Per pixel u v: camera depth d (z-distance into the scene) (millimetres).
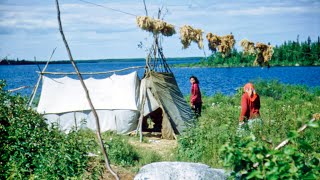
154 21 12805
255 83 32688
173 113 16688
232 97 27797
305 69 115188
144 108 17062
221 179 7727
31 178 8406
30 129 9539
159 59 17828
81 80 7055
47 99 17500
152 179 7629
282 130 12539
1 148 9164
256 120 13188
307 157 6539
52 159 8578
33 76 89500
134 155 12289
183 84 61375
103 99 17531
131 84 17750
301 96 27594
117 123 17141
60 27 6988
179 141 13172
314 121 5191
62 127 16219
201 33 10922
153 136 17031
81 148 9211
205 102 25797
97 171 8812
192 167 7863
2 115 9773
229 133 12508
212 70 127375
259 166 5020
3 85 10523
